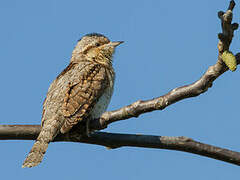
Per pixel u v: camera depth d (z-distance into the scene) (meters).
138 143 7.72
